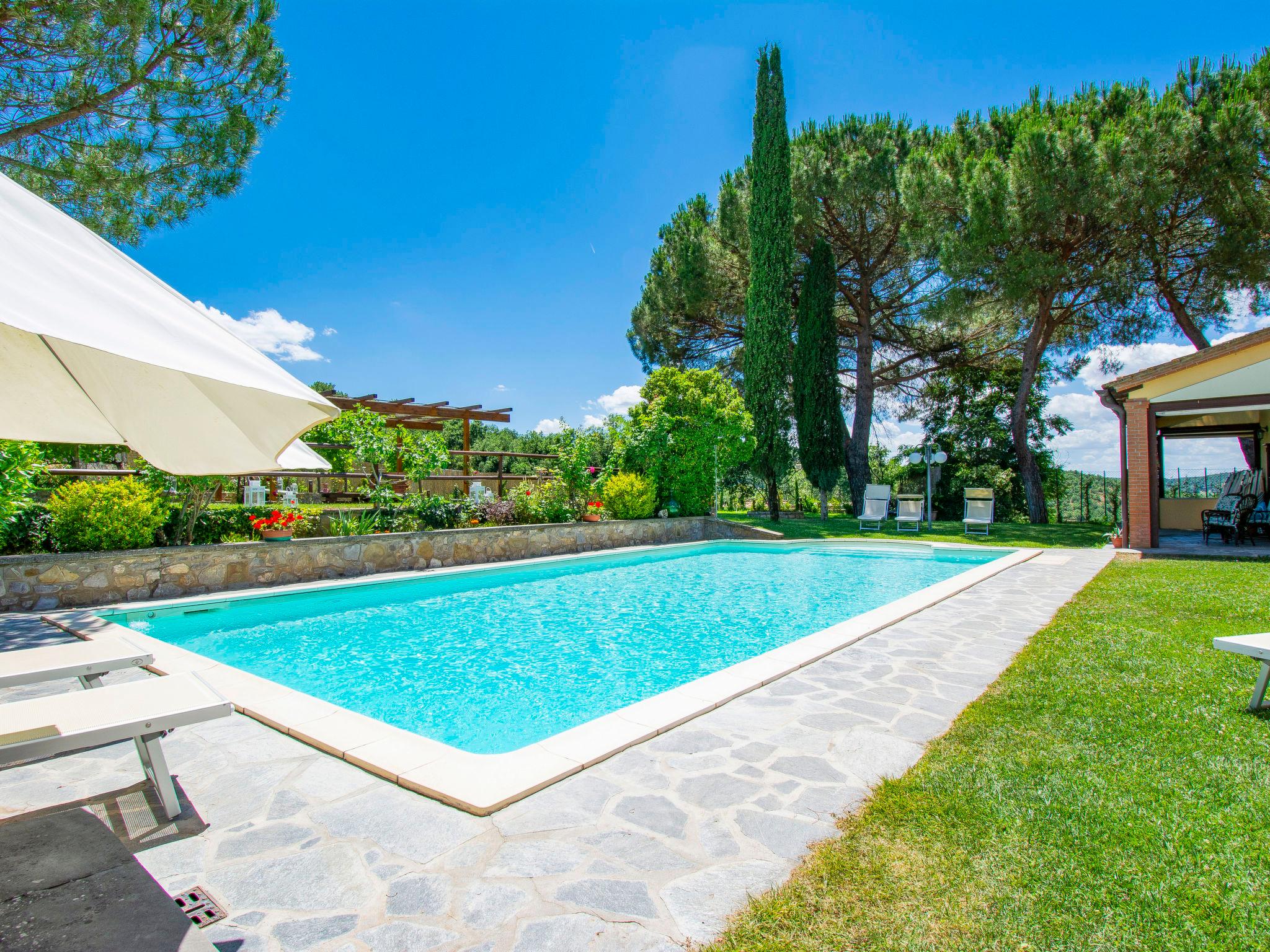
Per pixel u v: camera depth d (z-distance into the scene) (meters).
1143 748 2.94
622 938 1.77
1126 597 6.68
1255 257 12.48
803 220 17.48
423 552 9.76
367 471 12.34
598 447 14.43
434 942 1.75
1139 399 10.91
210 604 7.12
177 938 1.31
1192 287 14.08
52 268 1.29
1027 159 13.37
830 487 17.39
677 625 6.97
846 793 2.59
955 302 15.38
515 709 4.51
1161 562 9.54
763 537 14.15
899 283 19.06
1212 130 12.02
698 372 14.95
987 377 20.28
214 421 1.90
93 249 1.49
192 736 3.27
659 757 2.97
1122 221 13.20
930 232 15.73
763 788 2.64
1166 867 2.04
